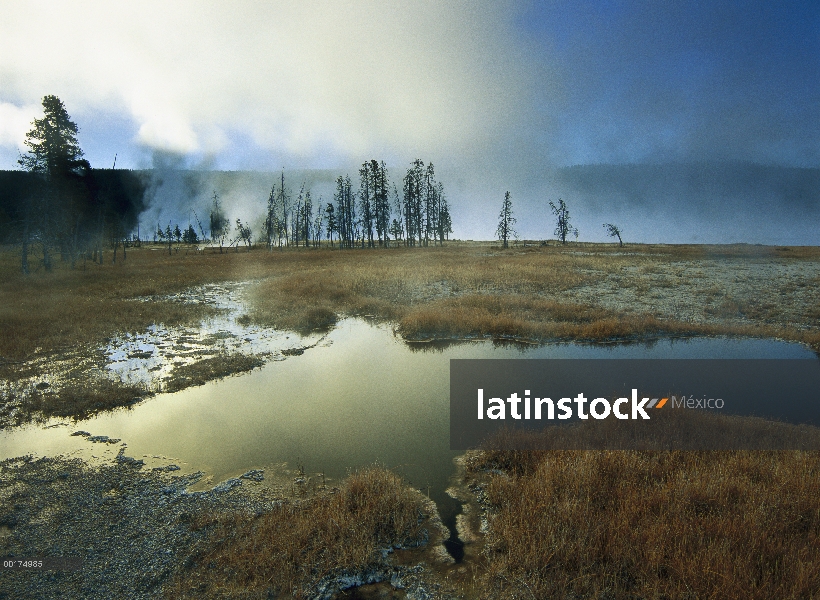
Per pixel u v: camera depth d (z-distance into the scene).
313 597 5.23
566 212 84.06
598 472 7.15
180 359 14.93
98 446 9.12
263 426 10.09
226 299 26.12
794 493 6.38
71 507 7.05
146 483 7.76
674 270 34.00
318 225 89.81
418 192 81.50
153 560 5.80
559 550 5.50
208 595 5.16
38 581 5.43
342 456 8.72
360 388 12.53
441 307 21.61
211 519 6.62
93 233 46.44
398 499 6.84
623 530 5.73
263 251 69.25
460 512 7.02
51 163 37.28
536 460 8.05
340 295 25.38
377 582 5.52
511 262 39.34
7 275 33.69
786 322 19.73
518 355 15.77
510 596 5.05
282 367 14.44
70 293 26.59
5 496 7.35
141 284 30.44
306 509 6.82
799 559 4.98
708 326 18.53
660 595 4.85
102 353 15.38
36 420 10.29
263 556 5.68
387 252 59.78
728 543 5.34
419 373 13.82
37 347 15.84
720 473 6.95
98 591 5.27
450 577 5.60
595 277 30.86
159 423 10.22
